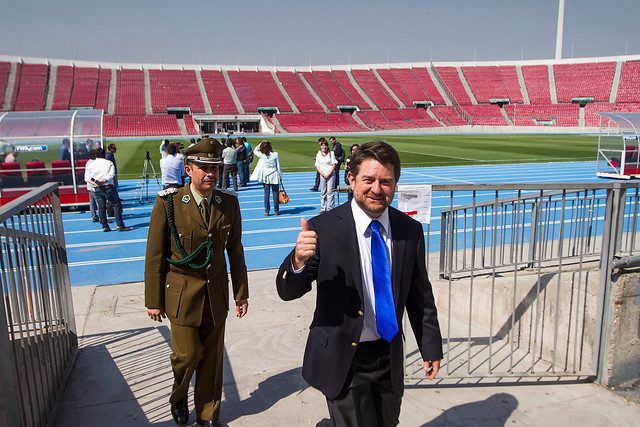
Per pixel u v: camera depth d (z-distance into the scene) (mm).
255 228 10172
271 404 3406
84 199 12086
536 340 4203
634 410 3350
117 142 41625
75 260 7879
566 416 3266
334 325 2248
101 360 4008
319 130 60688
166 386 3613
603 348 3631
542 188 3611
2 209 2496
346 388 2273
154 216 2938
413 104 71062
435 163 23438
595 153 28328
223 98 66875
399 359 2297
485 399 3465
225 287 3146
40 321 3111
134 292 5730
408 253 2305
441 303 5293
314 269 2283
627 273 3521
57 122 11641
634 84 65562
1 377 2225
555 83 71688
